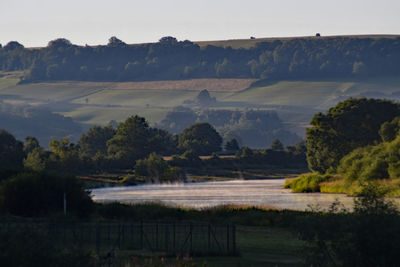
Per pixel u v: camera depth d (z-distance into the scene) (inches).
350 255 3690.9
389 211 3762.3
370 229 3636.8
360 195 3971.5
